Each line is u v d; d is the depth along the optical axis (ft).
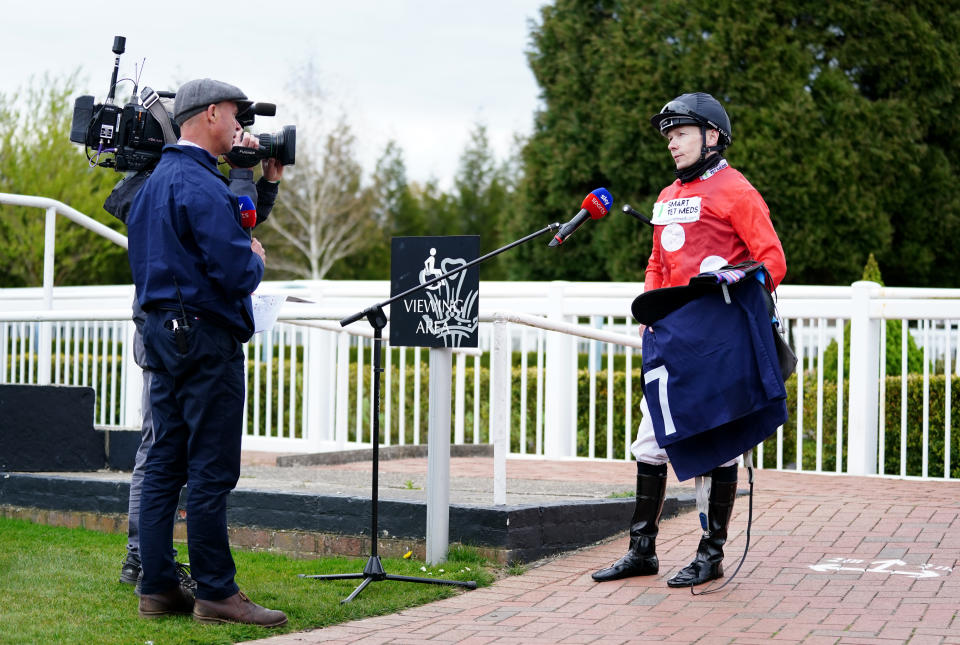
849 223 64.18
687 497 21.40
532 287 30.37
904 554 17.58
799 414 27.02
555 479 23.98
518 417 34.63
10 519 21.68
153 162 16.46
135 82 16.89
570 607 15.37
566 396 29.78
